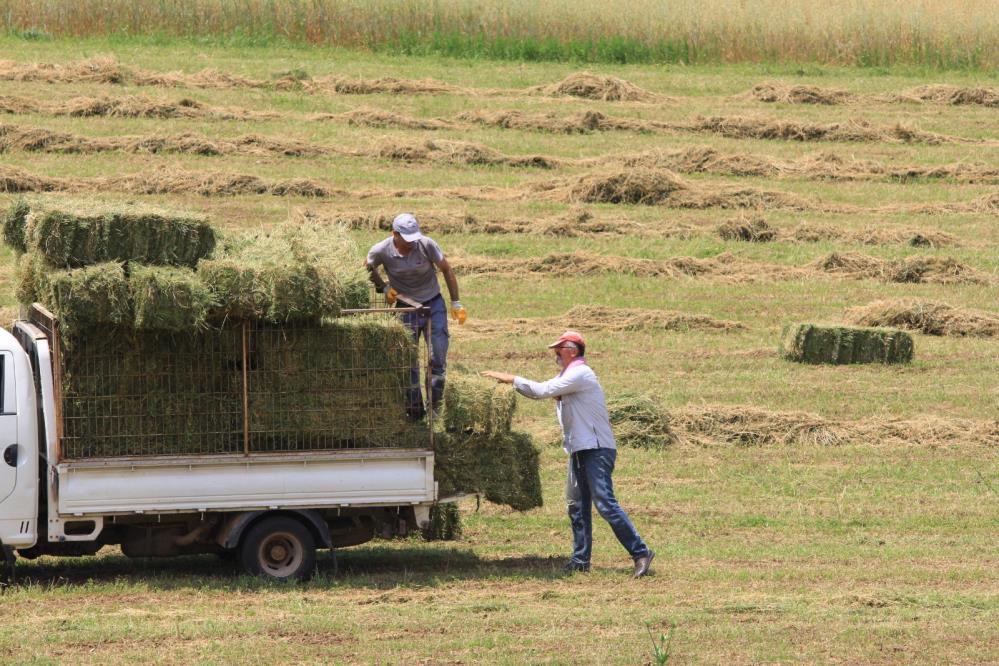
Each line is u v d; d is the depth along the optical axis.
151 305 35.50
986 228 91.56
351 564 41.19
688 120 110.50
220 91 108.62
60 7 125.25
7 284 70.31
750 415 57.97
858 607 36.84
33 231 37.03
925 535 45.53
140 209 37.91
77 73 107.38
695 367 66.25
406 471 38.41
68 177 85.62
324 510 38.72
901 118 116.88
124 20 127.38
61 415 36.59
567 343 40.03
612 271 79.81
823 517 47.34
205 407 37.75
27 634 32.50
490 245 82.62
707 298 77.69
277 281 36.69
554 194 92.31
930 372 67.19
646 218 89.12
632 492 49.84
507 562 41.69
